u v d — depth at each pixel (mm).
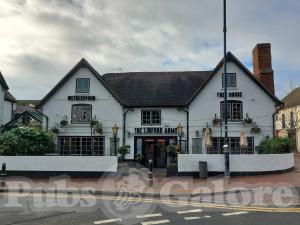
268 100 28500
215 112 28578
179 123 28641
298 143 43531
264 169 22484
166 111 29047
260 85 28484
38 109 30016
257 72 31172
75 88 29453
